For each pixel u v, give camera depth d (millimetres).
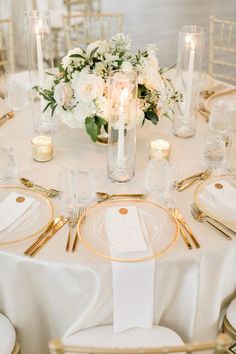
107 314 1559
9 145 2104
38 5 4961
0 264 1513
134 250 1467
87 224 1589
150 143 1984
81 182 1685
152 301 1504
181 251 1498
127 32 6273
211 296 1607
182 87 2195
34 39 2262
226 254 1533
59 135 2213
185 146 2129
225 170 1938
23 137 2180
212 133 2242
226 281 1650
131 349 1036
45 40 2373
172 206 1682
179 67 2203
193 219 1640
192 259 1486
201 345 1040
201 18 6836
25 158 2006
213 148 1911
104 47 1969
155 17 6859
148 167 1732
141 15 6910
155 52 2016
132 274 1446
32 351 1710
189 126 2193
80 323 1546
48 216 1628
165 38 6137
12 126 2273
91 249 1474
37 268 1484
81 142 2156
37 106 2354
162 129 2287
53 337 1670
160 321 1640
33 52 2299
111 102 1758
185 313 1622
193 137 2205
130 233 1530
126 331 1550
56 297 1552
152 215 1630
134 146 1850
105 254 1470
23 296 1558
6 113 2395
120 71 1765
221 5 7434
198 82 2172
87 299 1520
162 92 1946
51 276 1492
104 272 1443
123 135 1755
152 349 1036
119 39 2008
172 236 1545
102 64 1901
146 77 1920
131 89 1738
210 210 1675
